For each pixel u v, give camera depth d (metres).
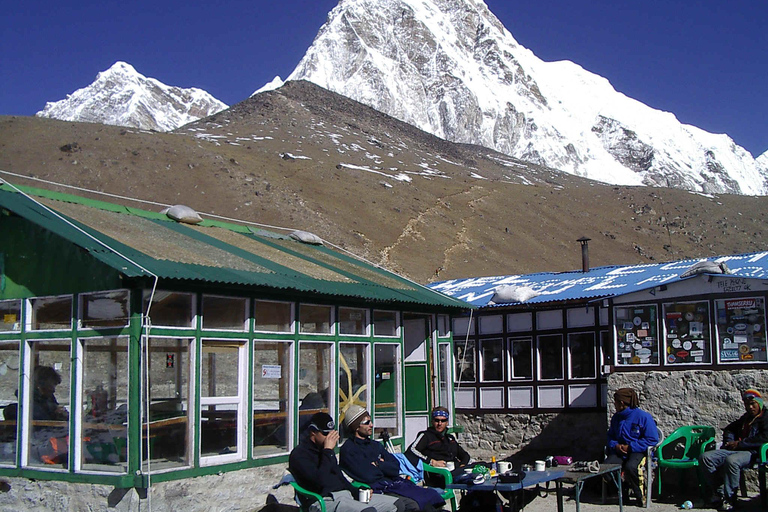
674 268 16.25
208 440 8.94
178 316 8.69
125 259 8.32
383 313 11.92
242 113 161.38
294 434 9.95
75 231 8.91
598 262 95.19
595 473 8.55
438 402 13.12
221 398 9.16
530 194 115.62
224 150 95.56
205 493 8.73
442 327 13.50
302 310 10.34
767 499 9.26
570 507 9.90
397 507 7.71
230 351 9.29
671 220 117.88
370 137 157.12
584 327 15.05
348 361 11.09
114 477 8.16
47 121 83.25
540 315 15.79
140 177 72.75
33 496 8.87
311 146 125.62
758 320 11.14
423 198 97.88
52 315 9.05
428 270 73.81
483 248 85.94
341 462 8.38
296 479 7.89
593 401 14.83
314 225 73.81
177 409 8.82
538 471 8.59
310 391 10.35
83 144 77.25
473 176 134.88
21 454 9.11
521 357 16.03
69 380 8.83
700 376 11.46
